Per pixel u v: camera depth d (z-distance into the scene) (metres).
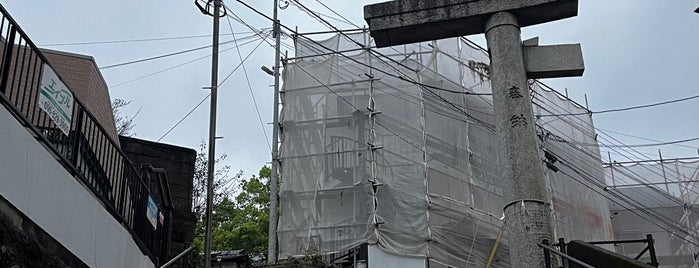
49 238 8.72
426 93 24.55
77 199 9.55
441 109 24.70
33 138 8.34
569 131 30.11
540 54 11.03
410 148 23.31
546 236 9.54
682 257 29.73
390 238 21.62
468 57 26.84
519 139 10.13
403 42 11.78
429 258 21.58
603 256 9.64
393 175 22.69
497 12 11.11
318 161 23.39
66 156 9.87
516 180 9.89
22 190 8.01
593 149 30.66
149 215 12.93
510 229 9.73
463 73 26.12
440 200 22.72
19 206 7.93
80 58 14.43
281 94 24.80
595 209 28.97
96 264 10.16
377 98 24.12
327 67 24.94
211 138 14.77
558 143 28.61
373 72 24.62
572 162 28.81
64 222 9.12
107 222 10.63
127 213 12.34
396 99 24.17
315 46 25.39
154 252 13.30
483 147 25.34
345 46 25.38
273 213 23.12
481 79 26.73
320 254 21.45
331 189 22.80
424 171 22.81
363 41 25.28
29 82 12.24
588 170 29.53
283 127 24.25
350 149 23.36
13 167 7.82
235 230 32.38
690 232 29.75
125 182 11.73
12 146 7.82
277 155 24.27
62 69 14.07
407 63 24.88
